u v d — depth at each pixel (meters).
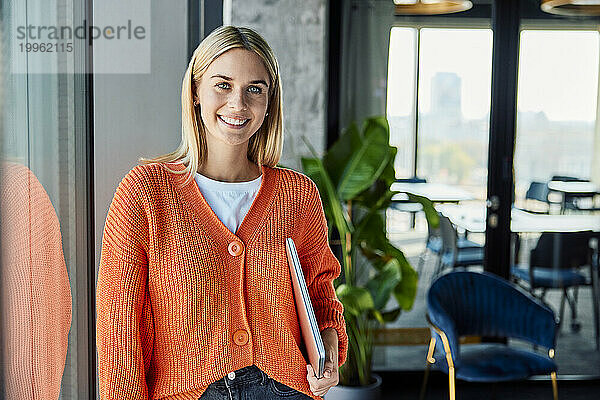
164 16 1.70
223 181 1.54
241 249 1.49
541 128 4.19
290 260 1.52
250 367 1.51
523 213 4.21
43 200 1.59
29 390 1.60
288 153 3.90
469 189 4.20
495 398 4.01
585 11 4.14
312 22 3.84
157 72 1.70
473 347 3.49
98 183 1.67
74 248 1.65
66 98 1.61
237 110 1.45
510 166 4.18
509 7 4.11
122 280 1.41
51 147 1.60
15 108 1.53
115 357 1.40
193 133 1.50
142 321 1.45
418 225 4.20
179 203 1.46
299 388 1.55
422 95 4.12
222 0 1.75
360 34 3.99
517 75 4.16
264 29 3.82
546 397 4.05
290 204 1.58
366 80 4.01
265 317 1.52
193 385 1.46
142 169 1.46
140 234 1.42
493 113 4.16
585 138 4.20
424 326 4.20
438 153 4.17
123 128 1.69
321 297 1.66
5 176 1.53
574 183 4.21
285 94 3.87
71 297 1.65
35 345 1.60
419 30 4.07
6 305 1.56
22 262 1.57
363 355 3.71
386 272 3.71
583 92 4.18
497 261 4.22
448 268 4.20
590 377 4.27
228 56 1.44
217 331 1.47
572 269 4.25
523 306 3.40
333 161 3.61
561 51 4.16
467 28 4.11
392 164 3.64
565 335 4.27
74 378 1.67
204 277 1.45
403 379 4.20
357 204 3.78
